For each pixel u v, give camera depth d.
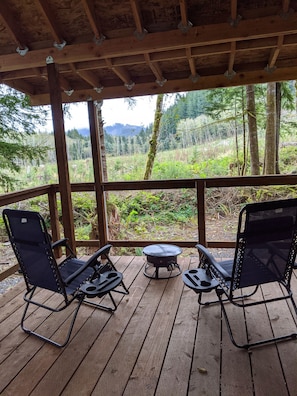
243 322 2.57
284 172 7.07
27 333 2.56
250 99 6.76
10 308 2.99
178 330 2.50
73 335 2.50
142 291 3.22
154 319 2.68
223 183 3.92
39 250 2.37
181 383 1.93
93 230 5.92
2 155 6.36
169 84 4.15
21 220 2.35
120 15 2.93
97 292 2.56
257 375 1.97
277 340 2.32
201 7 2.81
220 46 3.17
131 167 7.57
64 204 3.64
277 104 6.66
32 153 6.63
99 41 3.00
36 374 2.07
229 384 1.91
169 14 2.88
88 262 2.55
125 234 5.85
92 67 3.46
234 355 2.17
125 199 6.01
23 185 7.03
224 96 7.06
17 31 3.03
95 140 4.21
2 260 4.60
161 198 5.89
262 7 2.75
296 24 2.69
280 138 7.26
